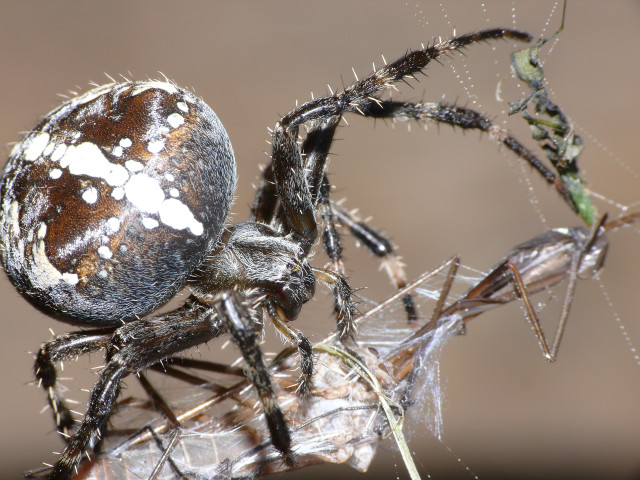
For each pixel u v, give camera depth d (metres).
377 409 0.10
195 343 0.10
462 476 0.13
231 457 0.10
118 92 0.10
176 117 0.10
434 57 0.11
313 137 0.11
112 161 0.10
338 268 0.11
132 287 0.10
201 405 0.10
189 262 0.10
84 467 0.10
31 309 0.18
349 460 0.10
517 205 0.19
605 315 0.16
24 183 0.10
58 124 0.10
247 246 0.11
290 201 0.11
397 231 0.19
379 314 0.11
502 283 0.10
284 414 0.10
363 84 0.11
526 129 0.17
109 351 0.10
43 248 0.10
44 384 0.10
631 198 0.17
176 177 0.10
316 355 0.10
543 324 0.12
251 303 0.10
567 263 0.10
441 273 0.12
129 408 0.10
